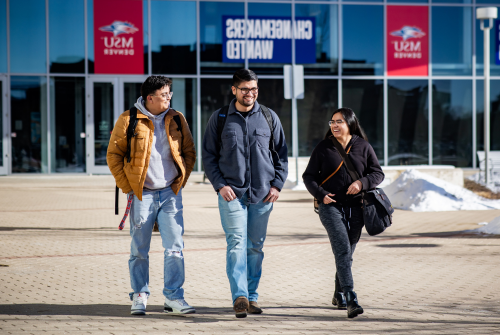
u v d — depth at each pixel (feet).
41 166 84.12
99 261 28.76
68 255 30.22
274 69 86.94
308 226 40.19
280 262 28.73
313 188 19.93
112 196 59.36
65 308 20.36
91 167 84.89
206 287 23.79
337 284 20.54
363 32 88.33
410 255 29.94
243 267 19.25
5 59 83.20
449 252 30.68
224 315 19.53
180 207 20.01
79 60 84.38
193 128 86.28
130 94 85.51
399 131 89.25
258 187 19.33
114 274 25.96
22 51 83.56
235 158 19.13
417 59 89.30
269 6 86.69
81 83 84.69
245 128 19.27
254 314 19.72
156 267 27.55
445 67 89.97
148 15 84.99
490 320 18.71
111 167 19.42
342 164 19.95
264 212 19.79
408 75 89.10
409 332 17.37
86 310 20.11
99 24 84.38
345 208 20.06
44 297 21.93
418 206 49.19
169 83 19.56
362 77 88.43
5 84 83.25
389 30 88.48
